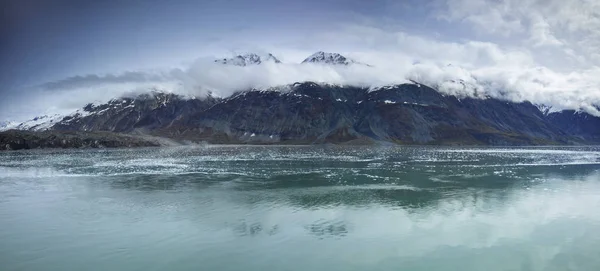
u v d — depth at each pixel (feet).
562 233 110.01
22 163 313.73
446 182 201.36
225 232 110.52
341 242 102.22
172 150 611.06
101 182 200.44
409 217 127.95
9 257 91.20
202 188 181.78
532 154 508.94
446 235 108.27
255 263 87.56
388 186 188.34
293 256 91.86
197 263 87.35
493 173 243.40
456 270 84.48
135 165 296.30
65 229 113.39
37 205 145.07
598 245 99.91
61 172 243.81
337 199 156.56
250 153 519.19
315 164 311.27
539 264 87.45
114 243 100.68
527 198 158.71
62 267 85.51
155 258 90.33
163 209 138.72
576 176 228.22
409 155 466.70
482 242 102.37
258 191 174.09
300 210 137.49
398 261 89.20
